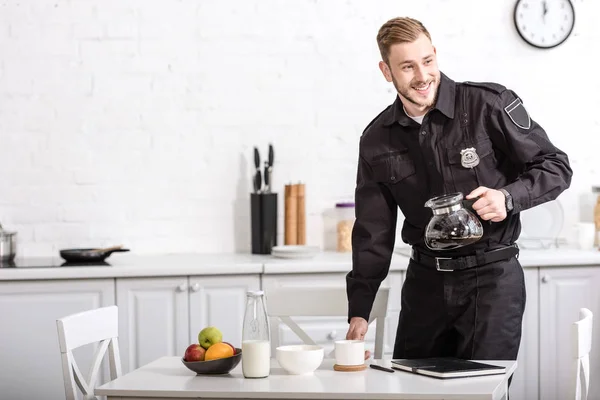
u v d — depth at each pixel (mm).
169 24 4828
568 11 4945
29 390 4246
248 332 2506
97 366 2873
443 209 2668
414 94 2867
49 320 4230
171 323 4266
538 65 4965
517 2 4926
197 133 4855
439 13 4926
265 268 4250
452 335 3080
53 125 4801
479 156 2963
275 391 2262
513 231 3002
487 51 4941
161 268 4227
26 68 4781
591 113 4992
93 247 4820
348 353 2566
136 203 4840
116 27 4812
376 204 3176
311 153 4895
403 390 2221
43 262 4469
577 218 4984
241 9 4855
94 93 4812
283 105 4883
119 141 4824
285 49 4871
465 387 2242
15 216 4793
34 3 4777
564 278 4355
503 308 2953
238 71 4859
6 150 4781
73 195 4812
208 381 2428
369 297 3156
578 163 4992
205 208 4867
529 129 2941
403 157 3078
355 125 4910
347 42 4891
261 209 4691
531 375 4344
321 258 4473
